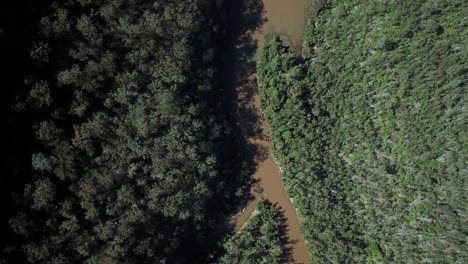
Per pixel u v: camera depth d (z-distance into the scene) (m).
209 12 64.06
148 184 57.19
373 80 65.38
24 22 50.50
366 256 64.88
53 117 51.38
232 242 64.94
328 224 64.81
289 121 66.19
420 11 63.22
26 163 50.47
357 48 66.00
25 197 49.44
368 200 65.56
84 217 52.72
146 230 57.34
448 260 60.59
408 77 62.94
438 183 62.44
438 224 61.50
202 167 60.19
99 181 52.88
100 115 53.06
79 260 52.56
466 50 60.47
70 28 51.38
